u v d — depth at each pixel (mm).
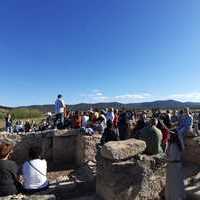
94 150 12320
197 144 9492
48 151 13734
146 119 14859
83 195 6676
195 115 19328
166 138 11297
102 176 6219
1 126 29875
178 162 6688
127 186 5992
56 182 9148
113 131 11039
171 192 6465
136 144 6246
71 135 13711
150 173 6285
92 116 14727
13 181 5785
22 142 13469
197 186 7516
